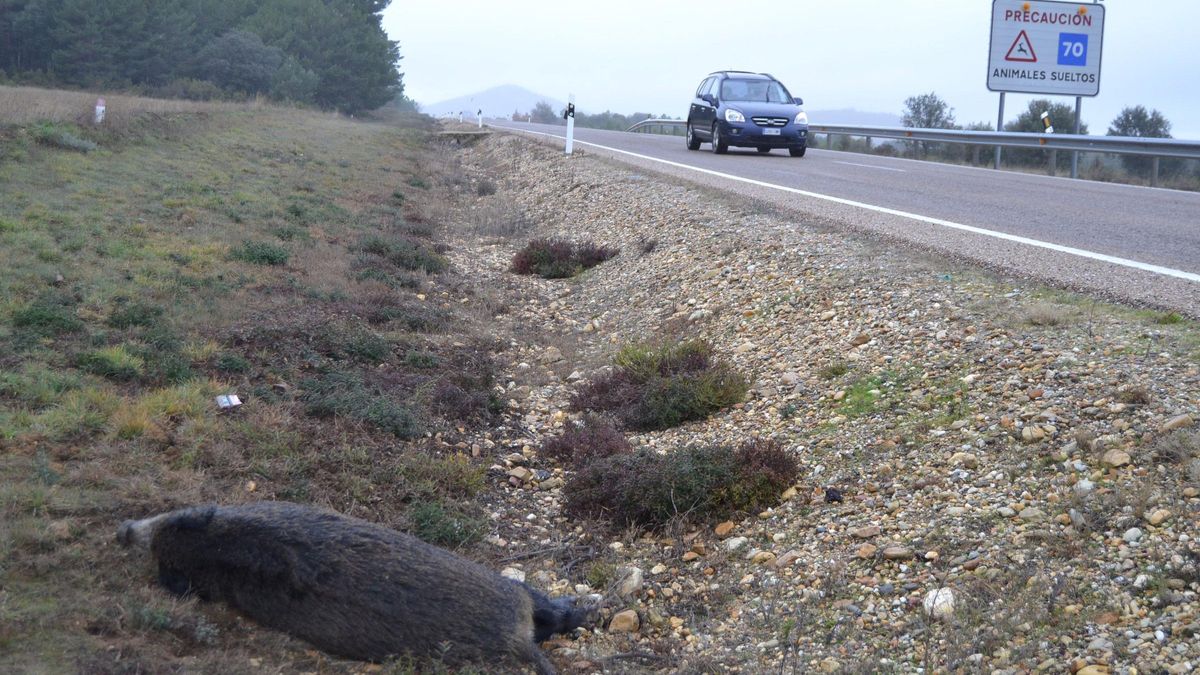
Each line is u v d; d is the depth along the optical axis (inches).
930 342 318.0
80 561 196.4
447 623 179.8
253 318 381.7
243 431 276.1
